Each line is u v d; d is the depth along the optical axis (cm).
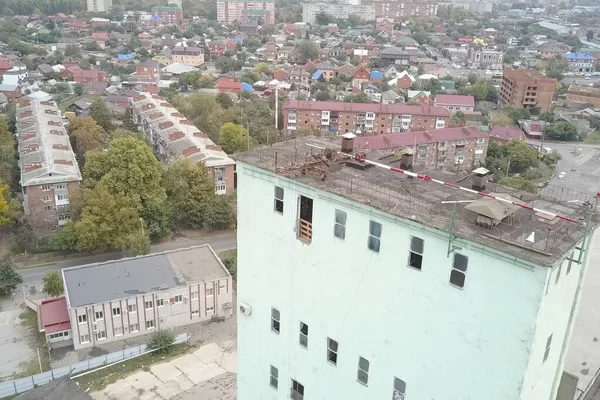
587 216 2503
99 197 9088
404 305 2538
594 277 9138
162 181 10275
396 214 2405
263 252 3167
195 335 7219
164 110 14412
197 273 7600
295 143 3403
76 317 6731
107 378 6247
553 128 17225
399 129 15388
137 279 7281
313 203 2791
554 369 2578
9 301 7894
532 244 2141
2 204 9088
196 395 6009
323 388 3072
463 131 13600
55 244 8994
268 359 3375
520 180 12138
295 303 3073
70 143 12606
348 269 2733
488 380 2316
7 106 15888
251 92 19775
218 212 10181
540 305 2088
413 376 2592
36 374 6197
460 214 2427
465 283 2286
